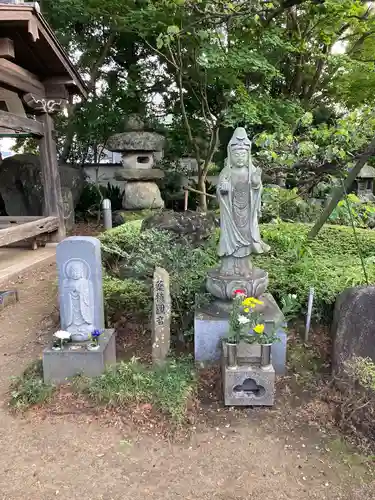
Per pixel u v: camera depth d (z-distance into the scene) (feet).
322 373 12.18
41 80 26.45
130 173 31.81
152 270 14.61
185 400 10.66
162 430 9.98
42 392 11.00
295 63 33.83
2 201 35.91
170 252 14.69
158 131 36.17
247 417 10.55
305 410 10.74
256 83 31.32
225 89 29.68
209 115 31.48
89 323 12.28
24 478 8.61
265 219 23.39
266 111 27.81
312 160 16.42
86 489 8.32
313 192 24.20
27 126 24.63
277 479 8.59
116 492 8.24
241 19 25.11
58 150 41.45
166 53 29.99
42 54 23.63
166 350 12.45
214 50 25.36
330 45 30.25
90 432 9.93
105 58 38.70
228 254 12.76
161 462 9.07
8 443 9.62
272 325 12.00
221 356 12.09
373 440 9.57
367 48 32.07
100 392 10.77
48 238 27.89
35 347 14.24
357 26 28.35
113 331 12.76
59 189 28.32
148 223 18.03
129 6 27.81
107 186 41.47
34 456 9.23
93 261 12.11
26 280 21.03
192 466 8.95
